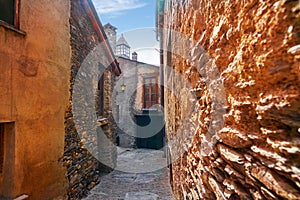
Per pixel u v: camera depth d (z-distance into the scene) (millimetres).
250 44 815
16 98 2152
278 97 659
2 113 1974
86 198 3830
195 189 1778
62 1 3082
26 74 2299
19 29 2191
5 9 2068
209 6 1322
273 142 685
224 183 1090
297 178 583
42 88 2578
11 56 2090
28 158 2314
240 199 901
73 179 3406
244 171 879
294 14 579
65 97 3143
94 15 4191
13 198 2092
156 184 4738
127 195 4039
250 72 820
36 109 2463
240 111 909
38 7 2512
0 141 2174
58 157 2916
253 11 790
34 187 2400
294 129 602
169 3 3914
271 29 675
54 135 2824
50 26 2754
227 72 1060
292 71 602
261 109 744
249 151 859
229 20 1018
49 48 2729
